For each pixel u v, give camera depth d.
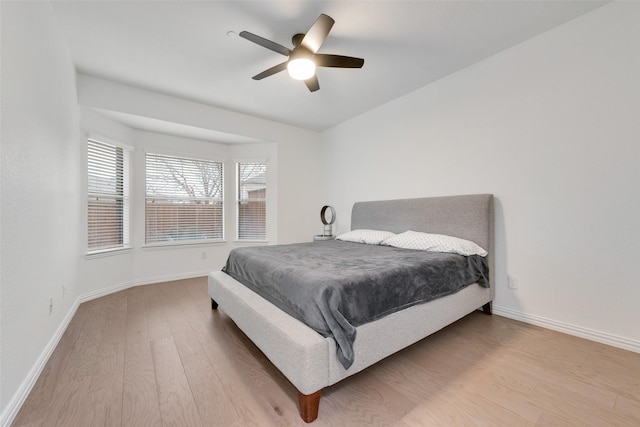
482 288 2.37
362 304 1.48
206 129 3.64
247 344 1.99
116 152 3.39
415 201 3.05
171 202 3.96
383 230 3.41
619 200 1.89
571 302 2.10
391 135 3.53
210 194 4.34
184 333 2.17
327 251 2.54
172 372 1.63
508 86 2.43
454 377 1.58
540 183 2.25
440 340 2.04
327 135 4.64
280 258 2.17
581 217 2.05
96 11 1.95
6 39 1.27
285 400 1.40
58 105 2.06
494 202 2.53
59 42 2.07
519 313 2.38
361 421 1.25
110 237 3.31
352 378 1.58
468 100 2.71
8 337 1.27
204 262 4.20
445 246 2.39
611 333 1.92
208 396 1.42
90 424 1.23
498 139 2.50
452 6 1.93
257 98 3.44
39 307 1.64
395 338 1.61
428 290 1.85
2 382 1.21
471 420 1.25
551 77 2.18
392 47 2.40
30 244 1.52
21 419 1.26
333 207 4.52
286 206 4.44
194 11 1.96
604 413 1.29
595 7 1.95
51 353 1.82
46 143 1.79
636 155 1.82
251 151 4.47
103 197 3.22
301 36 2.21
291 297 1.57
